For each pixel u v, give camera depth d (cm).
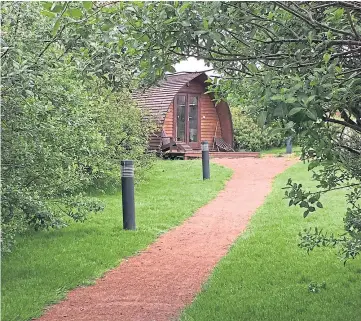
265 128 308
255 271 673
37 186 743
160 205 1165
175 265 718
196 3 350
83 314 539
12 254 751
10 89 544
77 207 834
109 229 921
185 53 387
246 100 496
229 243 841
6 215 623
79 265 700
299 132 293
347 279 635
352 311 530
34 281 633
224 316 521
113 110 1334
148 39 362
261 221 986
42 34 599
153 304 566
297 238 840
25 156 645
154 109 2291
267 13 392
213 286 615
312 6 358
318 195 399
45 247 795
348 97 328
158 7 351
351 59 410
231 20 359
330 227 907
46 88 637
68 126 727
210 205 1194
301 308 541
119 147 1365
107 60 439
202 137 2723
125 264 727
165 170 1773
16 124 626
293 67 356
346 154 445
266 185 1476
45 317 532
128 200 924
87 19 366
